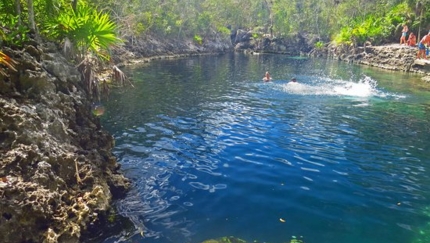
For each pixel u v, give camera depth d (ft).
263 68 107.65
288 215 19.36
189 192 21.94
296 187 22.97
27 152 16.57
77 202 17.13
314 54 184.34
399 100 54.24
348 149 30.91
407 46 116.67
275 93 59.88
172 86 66.18
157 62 119.44
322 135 35.06
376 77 84.53
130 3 127.03
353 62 132.98
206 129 36.70
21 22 29.55
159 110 45.01
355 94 59.47
